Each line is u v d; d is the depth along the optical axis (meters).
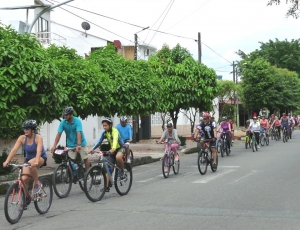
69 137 11.45
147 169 17.70
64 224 8.06
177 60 26.50
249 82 49.91
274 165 17.11
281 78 51.16
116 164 10.98
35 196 8.75
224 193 10.94
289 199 10.02
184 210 9.00
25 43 13.13
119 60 19.91
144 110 19.64
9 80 11.97
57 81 13.26
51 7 15.68
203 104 26.38
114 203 9.99
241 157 20.98
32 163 8.56
